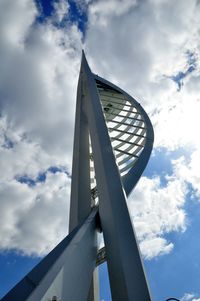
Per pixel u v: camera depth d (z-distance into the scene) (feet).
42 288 17.57
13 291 17.29
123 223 29.84
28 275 19.06
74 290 22.17
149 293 24.48
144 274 25.71
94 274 38.99
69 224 41.39
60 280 19.95
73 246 25.44
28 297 16.25
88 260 28.32
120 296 25.11
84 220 34.91
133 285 24.88
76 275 23.44
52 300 17.99
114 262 27.58
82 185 44.93
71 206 43.29
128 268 26.02
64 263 21.80
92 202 45.09
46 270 19.77
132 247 27.81
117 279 26.25
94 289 37.65
